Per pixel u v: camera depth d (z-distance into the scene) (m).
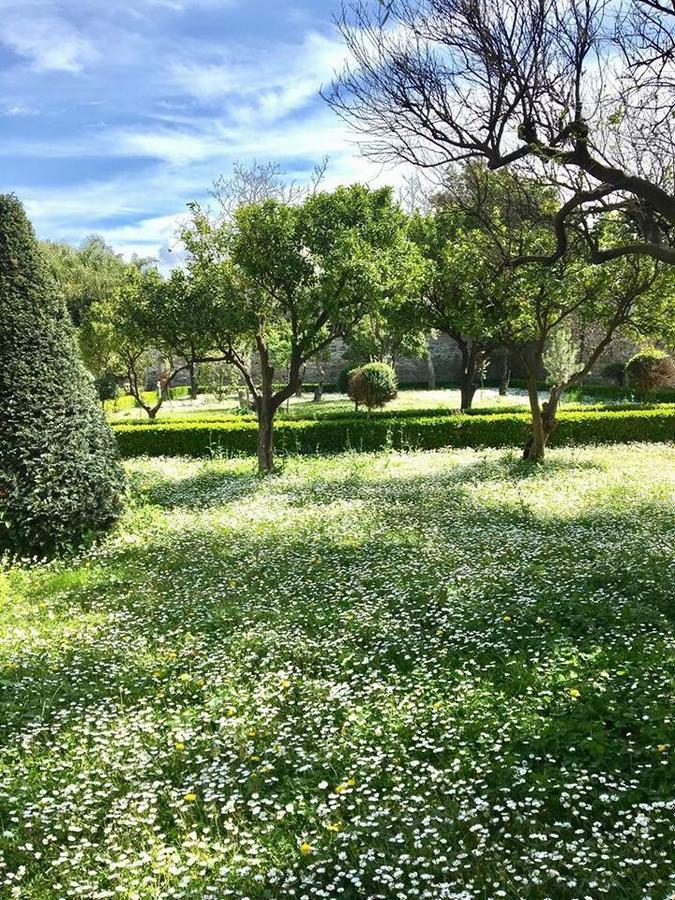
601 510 11.44
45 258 11.17
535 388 17.33
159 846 3.82
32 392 10.54
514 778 4.27
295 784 4.41
